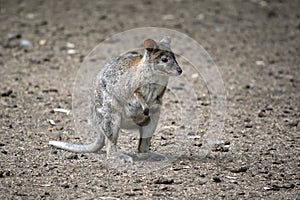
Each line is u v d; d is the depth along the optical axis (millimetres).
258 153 16328
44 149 16203
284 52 27453
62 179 14305
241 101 21234
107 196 13391
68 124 18344
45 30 29344
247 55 26859
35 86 22141
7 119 18609
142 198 13320
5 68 24219
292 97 21859
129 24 30453
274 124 18844
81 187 13867
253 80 23734
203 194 13617
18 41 27672
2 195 13406
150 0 34562
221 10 33125
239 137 17594
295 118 19516
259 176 14781
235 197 13531
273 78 24062
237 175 14781
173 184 14094
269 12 32875
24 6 32906
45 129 17859
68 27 29891
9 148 16250
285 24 31406
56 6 33156
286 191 13992
